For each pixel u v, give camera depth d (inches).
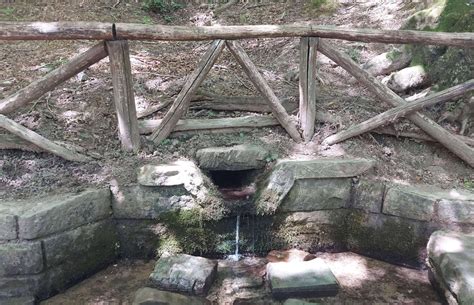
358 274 136.9
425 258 139.3
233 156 146.4
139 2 249.8
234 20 241.1
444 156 155.3
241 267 139.3
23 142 139.2
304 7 243.6
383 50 193.0
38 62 182.2
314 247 149.1
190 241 142.1
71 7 235.0
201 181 139.4
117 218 138.2
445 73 166.6
